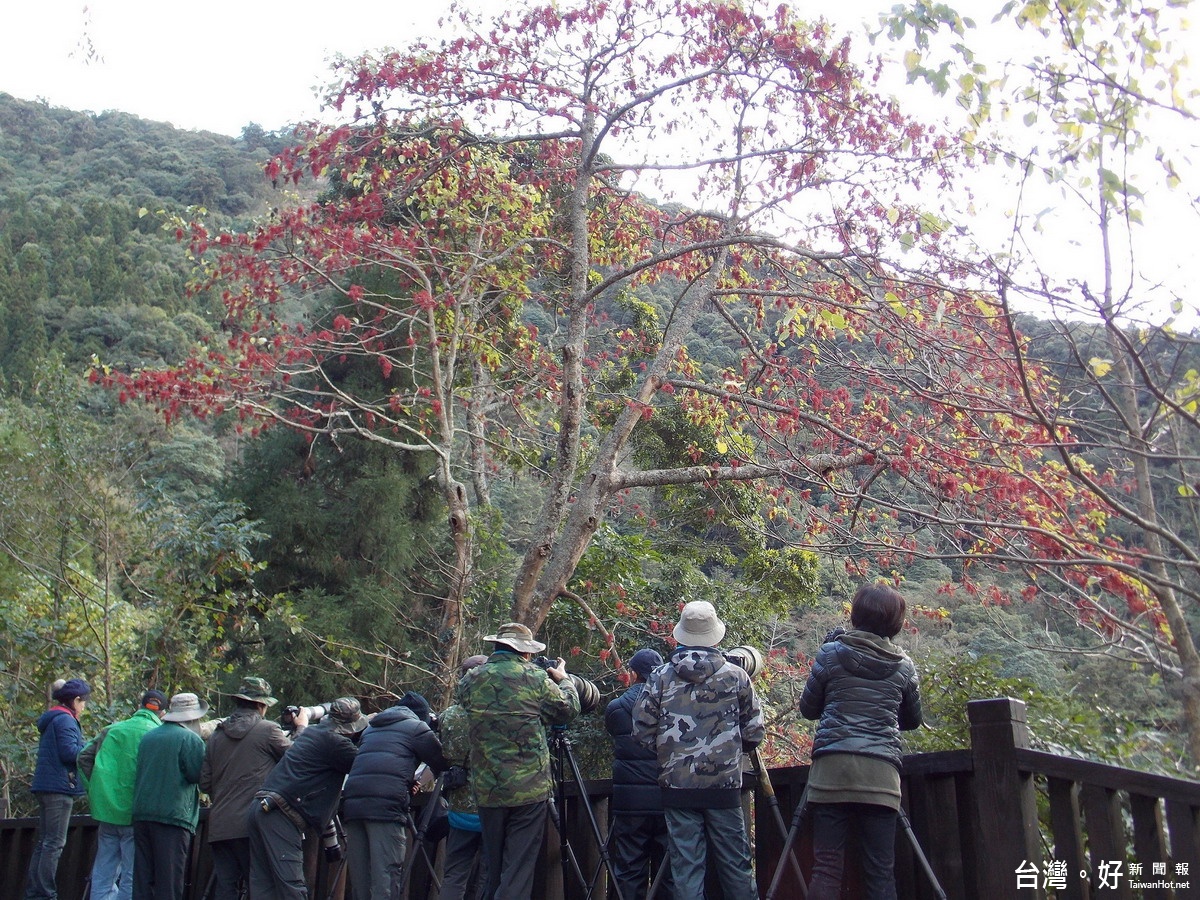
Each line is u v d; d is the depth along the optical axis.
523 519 19.47
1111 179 5.89
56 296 51.72
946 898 4.32
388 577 16.38
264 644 16.05
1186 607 6.89
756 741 4.96
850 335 8.83
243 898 6.96
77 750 7.95
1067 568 7.03
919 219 7.85
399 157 11.73
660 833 5.49
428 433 16.41
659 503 16.61
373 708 14.99
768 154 9.69
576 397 9.74
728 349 14.73
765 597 14.55
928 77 6.64
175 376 10.38
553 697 5.46
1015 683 6.36
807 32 9.92
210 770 6.77
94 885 7.44
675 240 12.21
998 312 7.46
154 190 69.88
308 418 12.31
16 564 15.95
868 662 4.41
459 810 5.86
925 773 4.68
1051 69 6.29
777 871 4.64
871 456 8.11
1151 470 6.18
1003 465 6.82
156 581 13.13
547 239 10.57
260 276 11.18
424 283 11.97
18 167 75.12
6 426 15.41
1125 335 5.55
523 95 10.82
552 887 6.08
